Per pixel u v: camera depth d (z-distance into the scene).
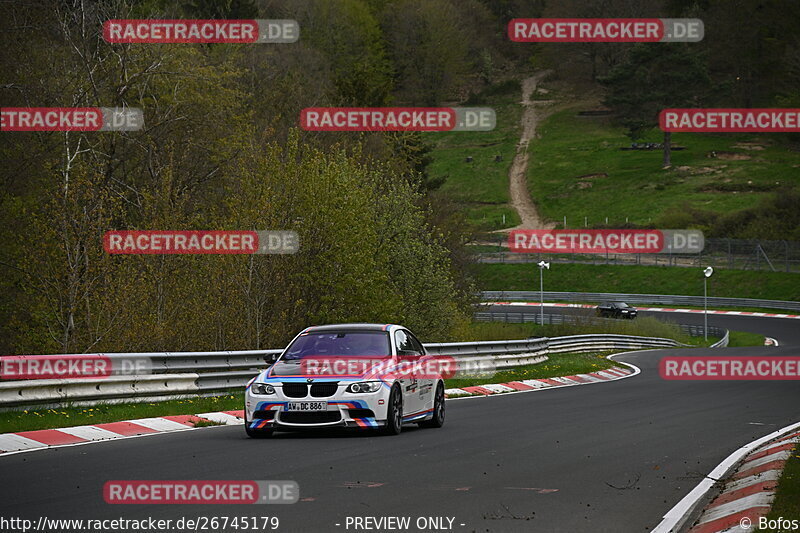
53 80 128.38
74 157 117.50
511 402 78.62
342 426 50.50
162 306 91.56
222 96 148.25
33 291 92.19
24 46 127.19
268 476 37.31
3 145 122.50
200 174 149.25
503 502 32.16
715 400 80.62
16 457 42.91
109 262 90.44
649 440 51.62
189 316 93.75
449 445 48.28
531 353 130.00
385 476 37.56
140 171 148.12
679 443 50.47
